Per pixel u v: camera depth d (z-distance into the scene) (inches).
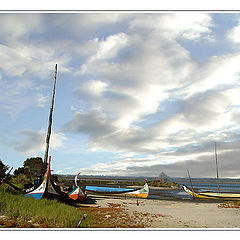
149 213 655.8
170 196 1510.8
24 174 1275.8
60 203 669.9
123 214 604.7
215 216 623.8
